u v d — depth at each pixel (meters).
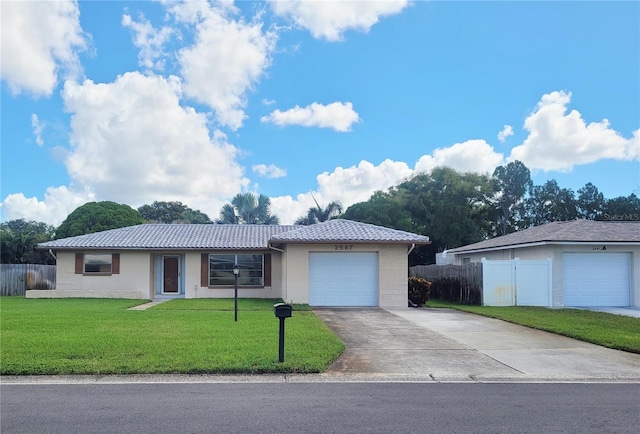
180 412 6.26
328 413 6.26
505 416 6.19
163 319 14.20
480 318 15.91
